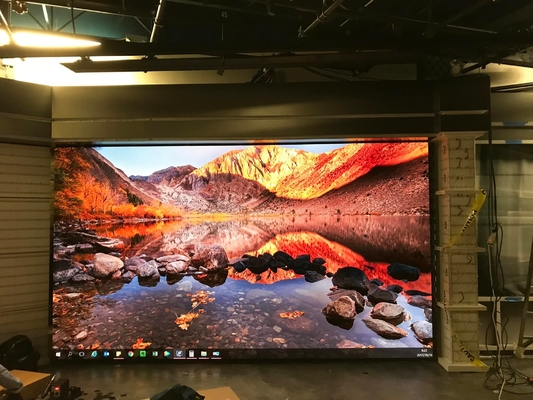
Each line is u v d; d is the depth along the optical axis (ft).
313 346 12.11
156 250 12.57
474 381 10.71
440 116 11.68
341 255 12.52
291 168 12.77
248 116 12.09
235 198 12.75
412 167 12.49
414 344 12.07
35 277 12.32
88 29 13.67
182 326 12.23
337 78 13.71
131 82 13.44
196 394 8.62
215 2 11.89
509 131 13.53
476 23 12.69
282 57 11.91
